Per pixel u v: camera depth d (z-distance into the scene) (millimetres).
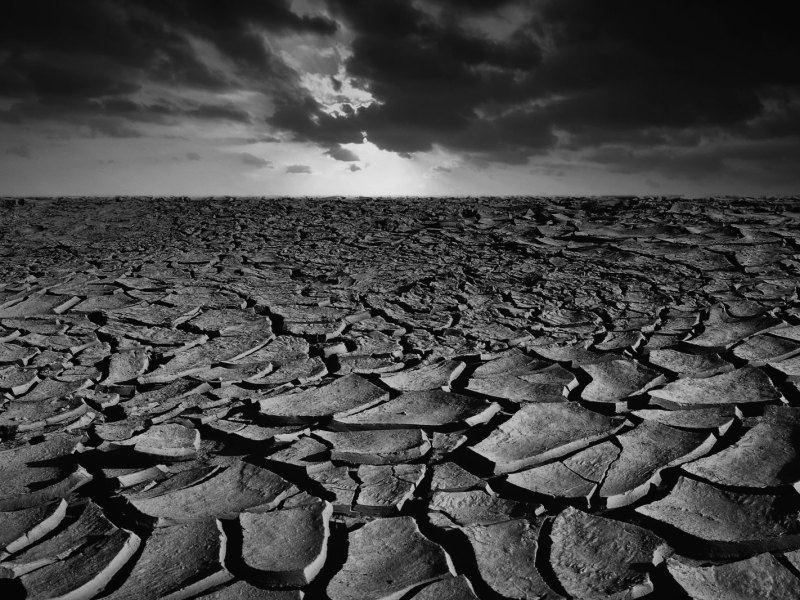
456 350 3691
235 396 3113
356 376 3291
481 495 2121
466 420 2660
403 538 1892
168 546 1875
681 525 1900
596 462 2309
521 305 4645
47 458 2479
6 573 1758
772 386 2939
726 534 1841
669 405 2775
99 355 3775
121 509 2090
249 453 2494
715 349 3492
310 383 3264
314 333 4121
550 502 2080
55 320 4531
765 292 4664
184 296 5145
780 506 1970
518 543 1854
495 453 2402
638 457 2330
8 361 3680
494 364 3432
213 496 2146
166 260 6754
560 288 5109
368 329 4188
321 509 2031
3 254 7570
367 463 2375
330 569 1777
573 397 2977
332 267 6250
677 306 4445
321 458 2414
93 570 1750
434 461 2383
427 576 1715
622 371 3232
